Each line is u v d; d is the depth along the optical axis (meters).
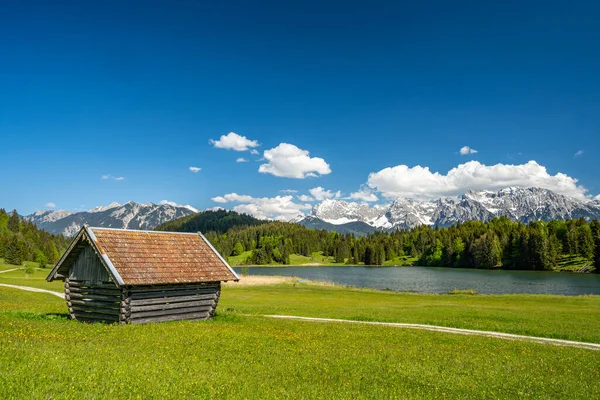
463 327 32.91
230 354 16.97
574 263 178.38
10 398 9.63
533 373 17.09
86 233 26.97
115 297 25.89
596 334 30.14
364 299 61.75
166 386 11.51
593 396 14.23
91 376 11.80
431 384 14.47
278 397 11.59
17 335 17.92
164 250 29.62
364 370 15.81
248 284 96.00
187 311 29.03
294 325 29.25
